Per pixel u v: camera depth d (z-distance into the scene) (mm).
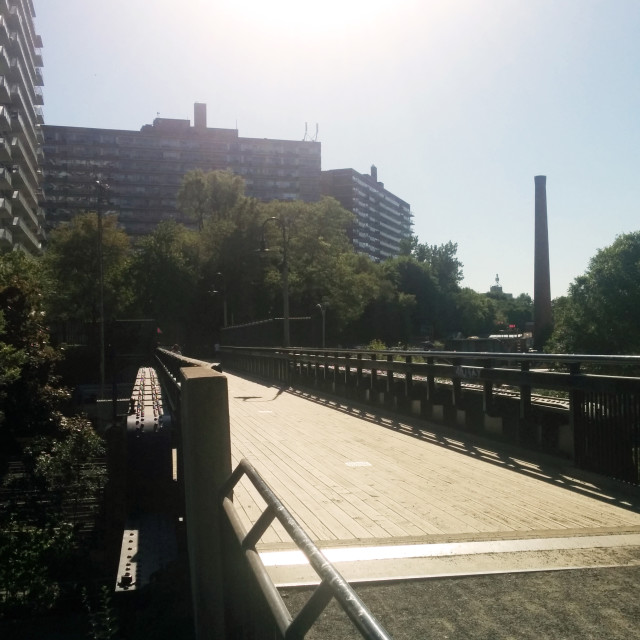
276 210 74500
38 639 10344
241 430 13258
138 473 7656
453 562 5266
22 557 13148
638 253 50438
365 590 4750
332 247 79562
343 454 10359
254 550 2807
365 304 78938
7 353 23906
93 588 11852
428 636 3998
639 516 6527
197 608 4547
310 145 180750
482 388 10836
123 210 163250
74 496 22688
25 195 87938
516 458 9445
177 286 66312
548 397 9711
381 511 6906
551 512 6750
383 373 16656
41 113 98812
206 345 65562
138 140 164625
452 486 8008
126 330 23328
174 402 8852
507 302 176500
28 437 31125
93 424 36969
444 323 111375
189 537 5105
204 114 173125
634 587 4699
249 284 69125
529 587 4742
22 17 80250
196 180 86250
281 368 27781
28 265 43312
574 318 52344
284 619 2029
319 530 6223
